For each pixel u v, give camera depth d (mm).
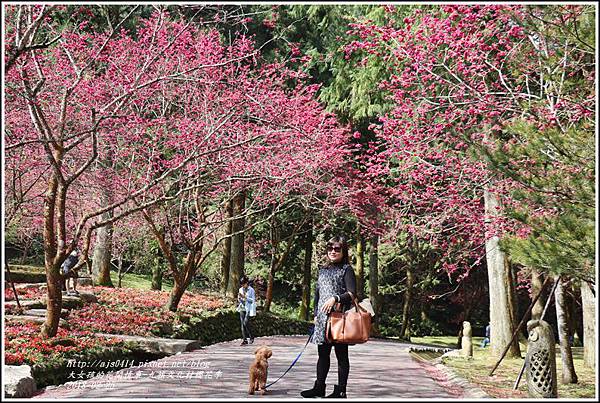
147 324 14523
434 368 12328
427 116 12680
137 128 14102
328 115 22250
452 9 10336
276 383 8844
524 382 10609
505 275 14812
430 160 14477
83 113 13055
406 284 32375
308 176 18719
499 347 14625
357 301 7227
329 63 23266
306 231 27297
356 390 8289
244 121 15844
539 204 8516
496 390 9484
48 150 10211
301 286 37031
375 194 21359
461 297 33844
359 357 13656
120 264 27969
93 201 19125
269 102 14438
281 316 25578
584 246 7449
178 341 13102
